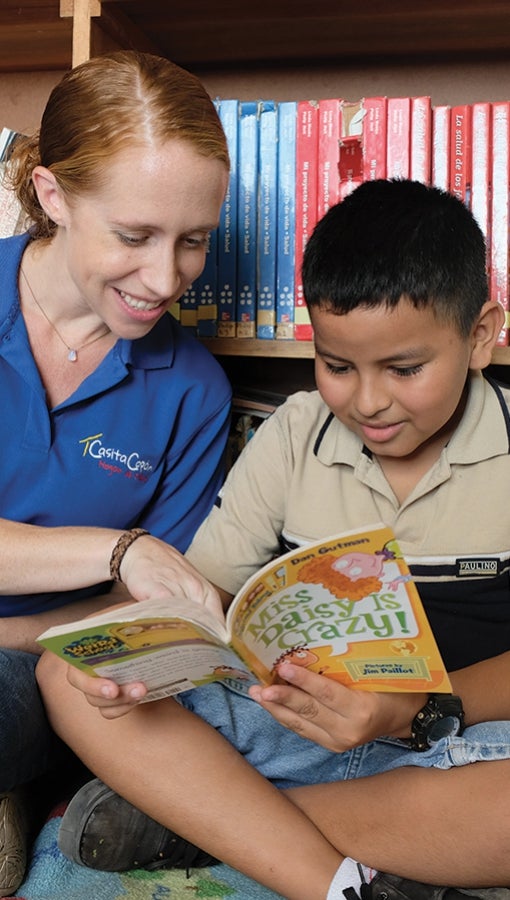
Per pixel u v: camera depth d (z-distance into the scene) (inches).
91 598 50.2
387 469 46.3
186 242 43.0
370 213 41.1
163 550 42.5
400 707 38.6
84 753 41.5
